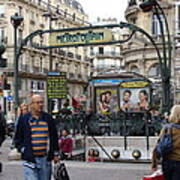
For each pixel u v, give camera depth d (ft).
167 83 44.70
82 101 154.51
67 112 54.75
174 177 19.16
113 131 46.91
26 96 160.56
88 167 35.91
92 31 45.24
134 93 72.13
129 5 126.21
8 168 35.55
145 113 49.26
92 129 47.96
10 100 144.46
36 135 20.59
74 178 30.99
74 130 48.62
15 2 155.94
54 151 21.07
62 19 198.08
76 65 215.92
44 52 175.52
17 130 21.21
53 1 193.88
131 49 122.42
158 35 115.75
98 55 270.26
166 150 19.02
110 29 45.01
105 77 78.89
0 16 156.04
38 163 20.54
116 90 77.77
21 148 20.98
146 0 45.11
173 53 110.63
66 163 38.42
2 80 77.25
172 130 19.25
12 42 155.43
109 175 32.22
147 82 71.77
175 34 112.16
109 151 45.93
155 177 20.07
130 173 33.06
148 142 43.83
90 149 46.96
